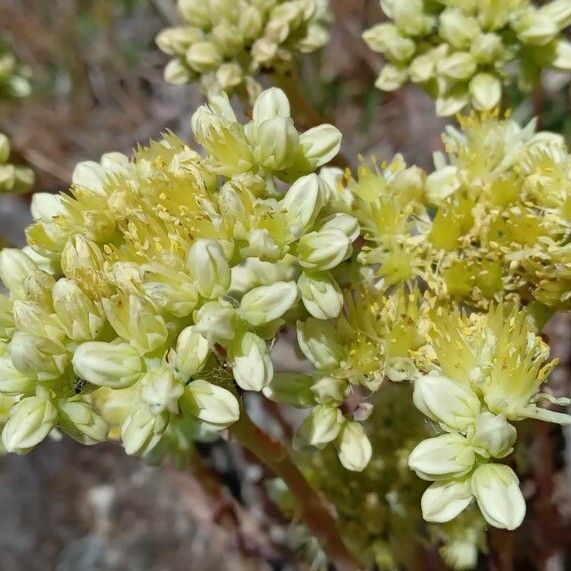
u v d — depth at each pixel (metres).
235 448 0.13
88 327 0.07
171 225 0.07
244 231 0.07
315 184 0.07
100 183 0.08
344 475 0.10
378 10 0.17
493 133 0.09
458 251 0.08
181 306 0.07
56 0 0.19
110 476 0.19
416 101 0.16
